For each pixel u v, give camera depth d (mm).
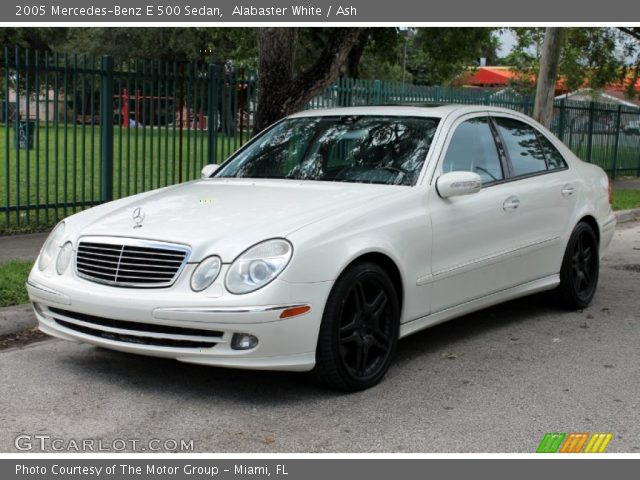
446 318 5477
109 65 10430
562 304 6918
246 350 4250
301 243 4352
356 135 5793
